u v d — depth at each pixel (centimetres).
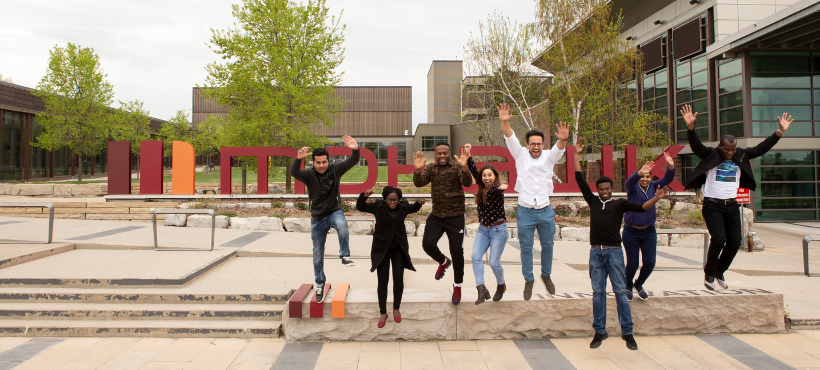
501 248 441
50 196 1830
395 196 414
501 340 457
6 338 452
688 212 1207
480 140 2650
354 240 958
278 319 494
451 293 490
